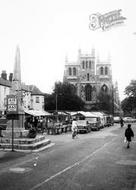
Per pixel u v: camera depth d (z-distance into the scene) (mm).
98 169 12070
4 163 13461
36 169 11914
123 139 28516
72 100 88375
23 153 17234
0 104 54250
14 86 22609
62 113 56000
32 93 79250
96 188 8797
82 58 113750
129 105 88812
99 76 113625
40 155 16453
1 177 10312
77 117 52406
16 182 9516
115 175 10844
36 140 20391
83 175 10766
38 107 80375
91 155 16578
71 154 17016
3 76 62562
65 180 9875
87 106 109625
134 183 9547
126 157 15789
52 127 36406
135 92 87562
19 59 23000
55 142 25297
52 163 13555
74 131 29703
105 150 19203
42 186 8969
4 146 19078
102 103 104938
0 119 35469
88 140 27422
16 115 17984
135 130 44625
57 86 90375
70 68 113938
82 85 112250
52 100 88438
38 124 39750
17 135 21453
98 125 47188
